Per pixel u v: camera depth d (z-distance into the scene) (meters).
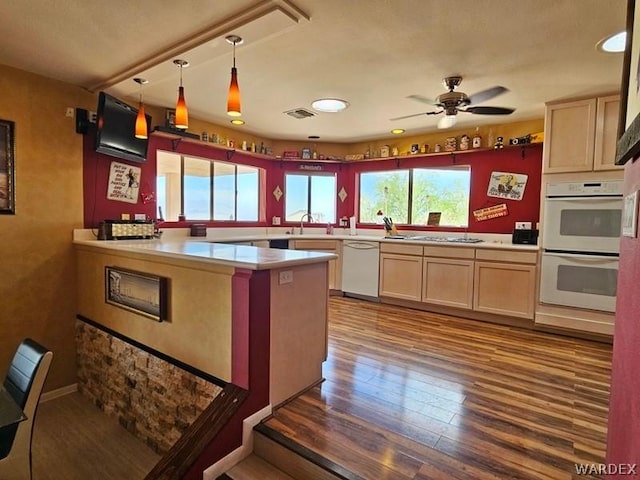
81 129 3.15
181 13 1.99
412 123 4.33
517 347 3.12
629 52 1.14
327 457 1.64
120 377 2.80
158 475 1.62
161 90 3.23
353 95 3.32
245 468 1.80
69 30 2.19
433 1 1.86
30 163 2.90
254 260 2.00
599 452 1.68
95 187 3.30
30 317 2.97
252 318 1.92
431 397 2.19
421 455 1.65
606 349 3.10
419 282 4.33
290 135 5.11
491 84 2.99
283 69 2.73
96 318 3.04
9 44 2.37
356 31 2.17
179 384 2.32
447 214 4.93
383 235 5.30
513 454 1.67
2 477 1.63
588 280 3.31
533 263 3.61
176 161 4.41
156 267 2.48
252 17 1.97
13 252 2.86
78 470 2.34
